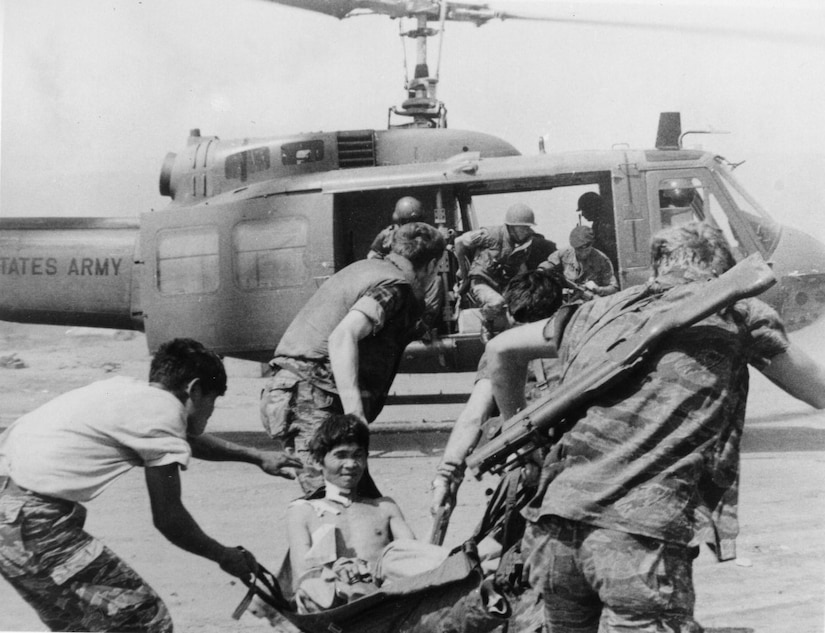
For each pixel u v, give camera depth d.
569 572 2.61
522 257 7.85
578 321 2.88
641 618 2.48
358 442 3.60
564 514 2.56
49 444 2.97
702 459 2.54
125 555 5.11
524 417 2.81
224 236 8.78
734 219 8.52
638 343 2.61
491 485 6.73
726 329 2.63
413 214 8.02
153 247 9.00
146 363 16.30
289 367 4.51
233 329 8.79
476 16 9.85
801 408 10.23
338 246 8.60
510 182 8.70
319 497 3.70
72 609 2.98
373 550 3.52
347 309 4.49
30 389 12.95
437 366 8.26
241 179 9.16
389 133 9.14
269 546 5.21
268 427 4.50
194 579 4.67
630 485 2.53
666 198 8.53
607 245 8.84
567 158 8.53
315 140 9.07
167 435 3.01
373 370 4.54
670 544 2.49
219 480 7.09
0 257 9.93
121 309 9.83
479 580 2.97
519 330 3.00
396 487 6.68
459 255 7.94
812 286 8.66
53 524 2.95
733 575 4.53
